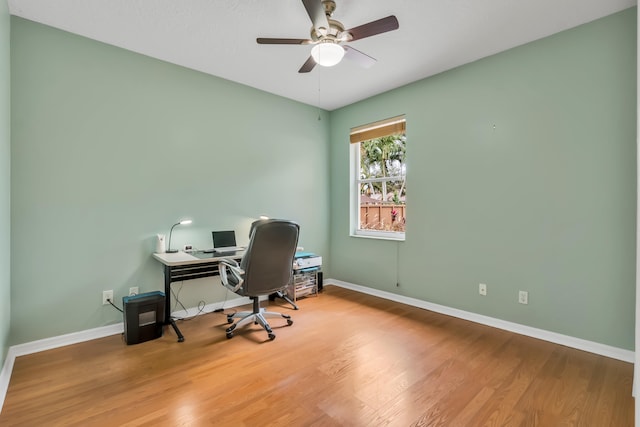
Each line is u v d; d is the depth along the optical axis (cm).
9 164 219
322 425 159
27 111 233
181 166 311
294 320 307
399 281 368
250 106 363
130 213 281
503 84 279
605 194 230
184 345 250
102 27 243
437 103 328
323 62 223
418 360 226
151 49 277
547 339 258
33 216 236
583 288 241
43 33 239
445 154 322
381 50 277
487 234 293
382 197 404
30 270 235
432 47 272
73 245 254
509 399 180
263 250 256
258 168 371
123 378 201
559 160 250
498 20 233
